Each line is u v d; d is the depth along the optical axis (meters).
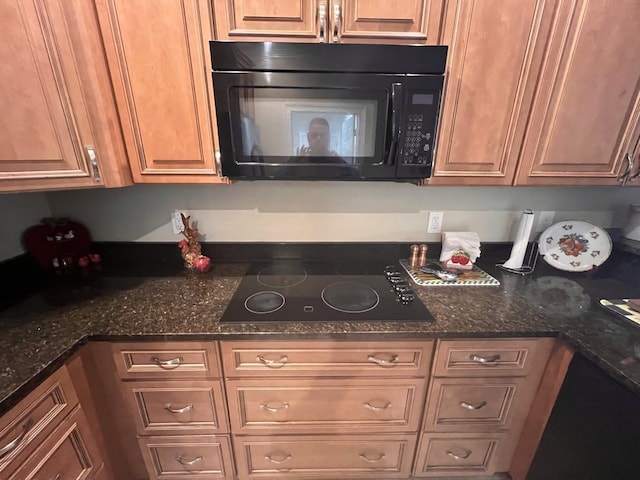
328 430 1.15
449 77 1.00
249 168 1.02
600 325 1.01
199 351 1.00
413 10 0.94
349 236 1.51
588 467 0.90
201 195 1.42
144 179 1.09
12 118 0.84
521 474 1.19
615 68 1.01
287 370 1.04
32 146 0.88
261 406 1.10
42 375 0.78
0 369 0.78
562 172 1.14
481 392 1.11
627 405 0.80
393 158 1.02
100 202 1.40
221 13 0.93
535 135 1.08
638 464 0.76
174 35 0.94
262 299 1.15
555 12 0.95
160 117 1.02
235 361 1.02
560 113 1.06
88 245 1.44
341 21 0.94
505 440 1.19
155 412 1.09
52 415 0.83
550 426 1.04
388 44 0.95
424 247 1.43
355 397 1.10
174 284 1.26
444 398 1.11
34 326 0.97
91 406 0.98
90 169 0.98
